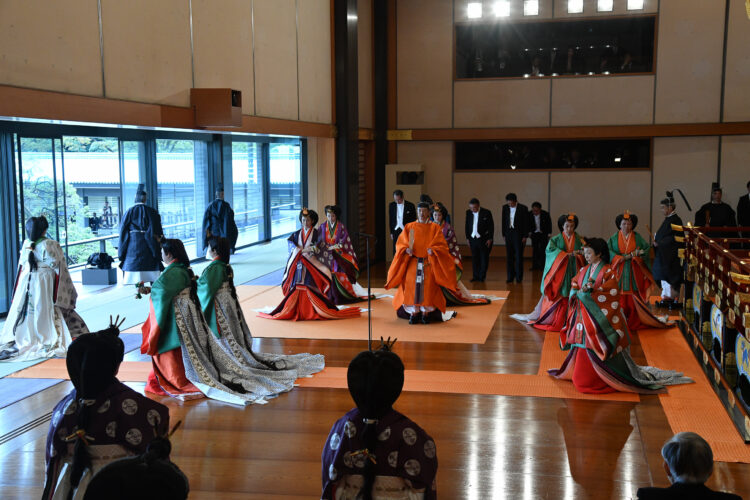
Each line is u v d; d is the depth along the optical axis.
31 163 9.89
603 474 4.82
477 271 12.82
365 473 2.78
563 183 15.37
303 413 6.00
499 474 4.82
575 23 14.98
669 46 14.48
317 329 9.06
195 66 9.01
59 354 7.54
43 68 6.45
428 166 15.84
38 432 5.55
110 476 2.18
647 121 14.70
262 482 4.71
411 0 15.50
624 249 8.94
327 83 13.20
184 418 5.89
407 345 8.24
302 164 13.72
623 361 6.52
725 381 5.98
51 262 7.59
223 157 14.65
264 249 16.38
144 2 7.98
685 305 8.65
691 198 14.79
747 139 14.39
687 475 2.71
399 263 9.32
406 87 15.68
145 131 12.45
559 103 15.05
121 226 11.41
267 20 10.84
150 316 6.40
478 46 15.39
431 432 5.58
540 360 7.59
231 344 6.75
